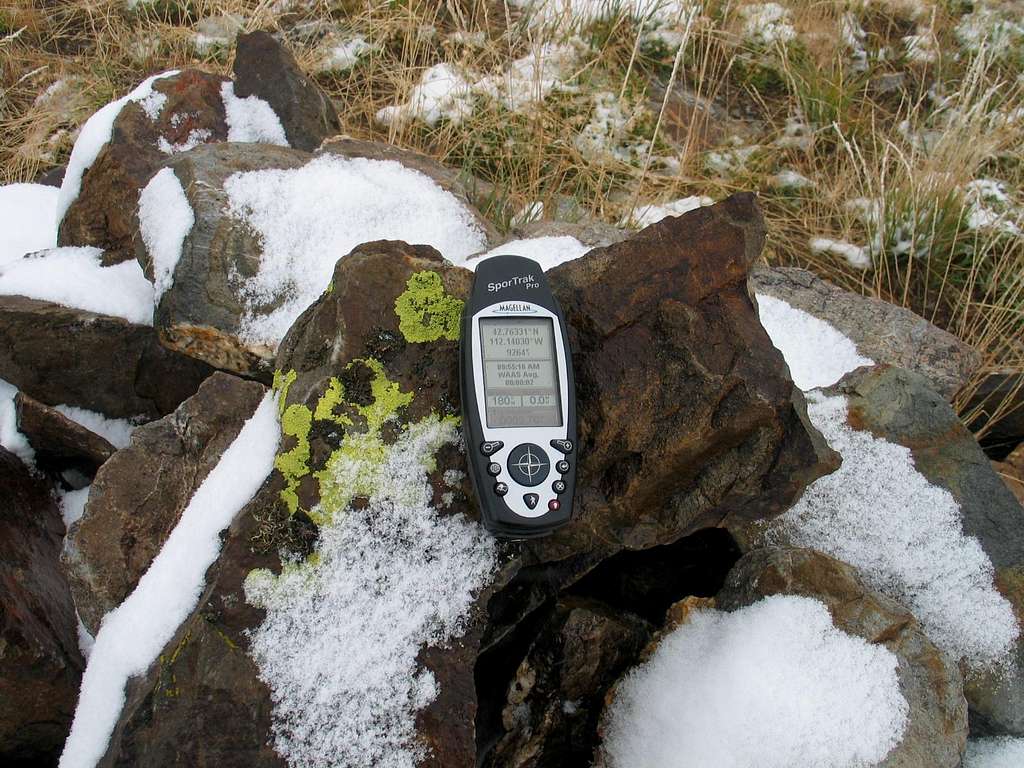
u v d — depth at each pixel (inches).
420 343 19.6
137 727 16.8
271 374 25.0
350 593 17.6
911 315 28.6
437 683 17.2
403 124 38.9
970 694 21.2
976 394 32.2
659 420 19.2
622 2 44.8
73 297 26.5
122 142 29.0
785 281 29.3
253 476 19.1
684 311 19.6
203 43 42.7
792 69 43.4
